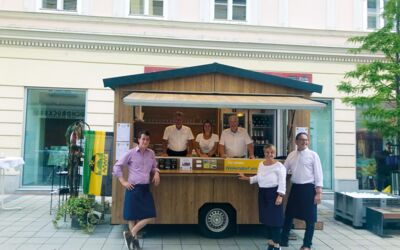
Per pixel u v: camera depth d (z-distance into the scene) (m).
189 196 6.81
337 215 8.68
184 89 7.07
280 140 8.23
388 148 11.07
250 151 7.50
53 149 11.35
